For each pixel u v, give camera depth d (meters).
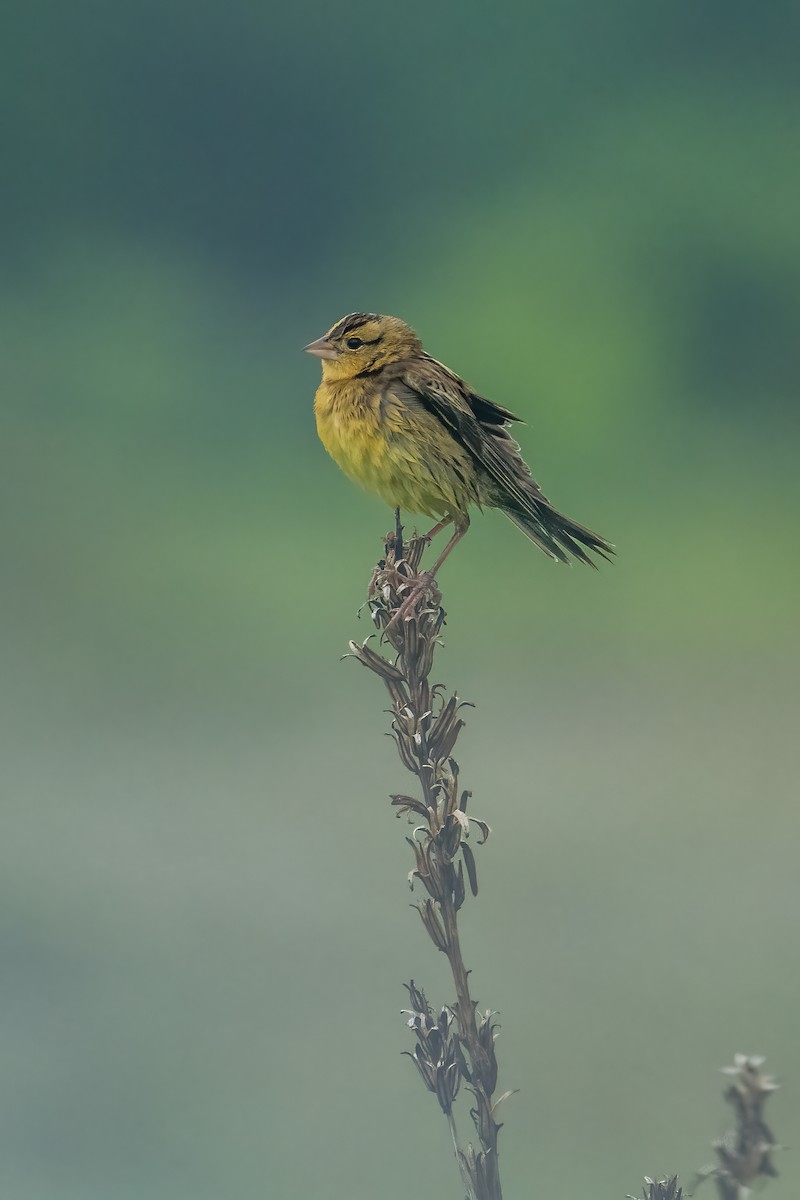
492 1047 2.76
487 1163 2.69
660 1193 2.50
